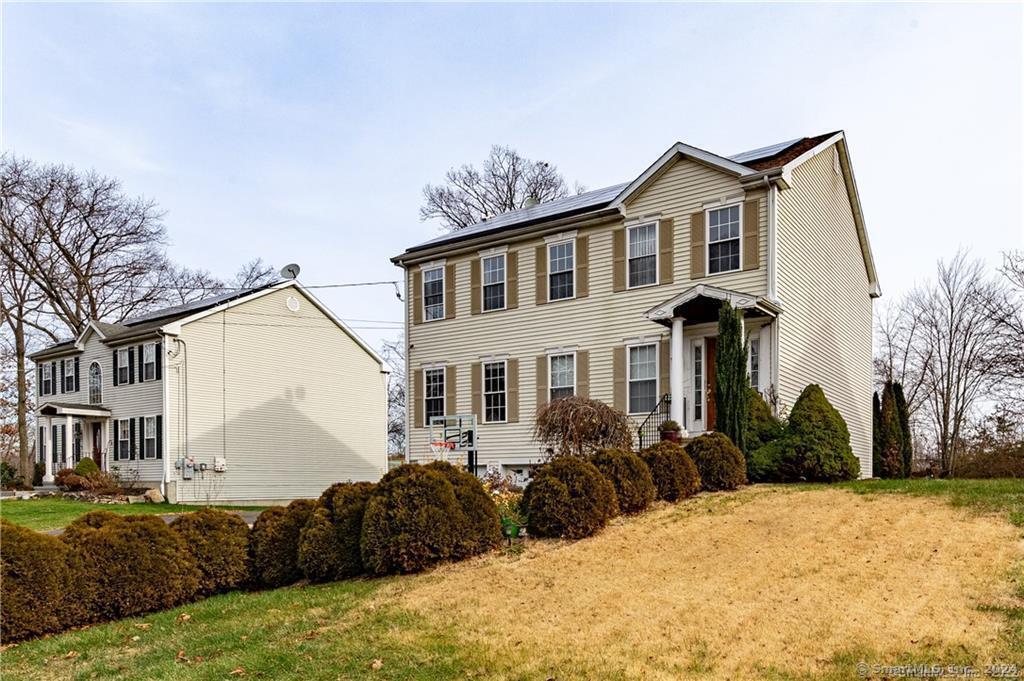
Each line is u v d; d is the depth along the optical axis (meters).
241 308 27.94
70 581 8.29
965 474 27.20
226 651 7.13
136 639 7.80
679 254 17.53
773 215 16.08
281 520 10.20
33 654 7.47
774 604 7.12
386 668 6.36
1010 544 8.20
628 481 11.49
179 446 25.61
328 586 9.46
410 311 22.86
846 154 20.45
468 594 8.30
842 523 9.84
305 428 29.66
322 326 30.83
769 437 14.56
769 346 15.79
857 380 21.78
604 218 18.78
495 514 10.23
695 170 17.41
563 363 19.42
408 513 9.57
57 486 27.97
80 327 35.72
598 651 6.36
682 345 16.80
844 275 20.91
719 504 11.81
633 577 8.41
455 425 21.14
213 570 9.57
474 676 6.06
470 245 21.31
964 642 5.89
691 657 6.09
